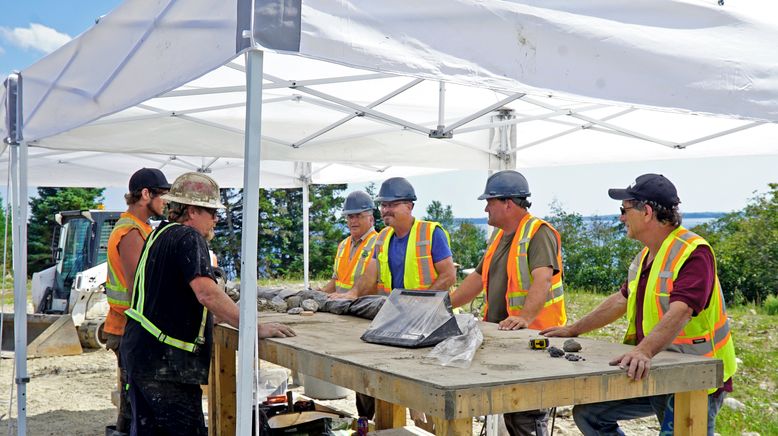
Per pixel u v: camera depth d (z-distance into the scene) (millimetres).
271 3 2590
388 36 2764
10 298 20328
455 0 2873
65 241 12055
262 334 3727
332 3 2688
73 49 4363
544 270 4391
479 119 7066
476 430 6625
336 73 5879
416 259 5582
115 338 5074
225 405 4484
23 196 5250
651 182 3592
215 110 6898
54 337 10586
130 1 3625
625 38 3139
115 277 5078
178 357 3680
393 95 5531
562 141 7406
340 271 6738
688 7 3264
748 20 3361
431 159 7273
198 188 3852
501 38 2943
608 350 3385
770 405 7535
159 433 3684
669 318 3219
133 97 3564
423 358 3100
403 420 4953
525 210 4676
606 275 23922
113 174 9719
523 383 2672
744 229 21062
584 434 3842
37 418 7246
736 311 16688
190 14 3018
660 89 3172
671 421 3363
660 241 3615
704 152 7074
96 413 7465
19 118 5227
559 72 3037
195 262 3615
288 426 4410
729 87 3283
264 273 29797
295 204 30500
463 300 4977
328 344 3494
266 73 5840
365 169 10656
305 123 7203
